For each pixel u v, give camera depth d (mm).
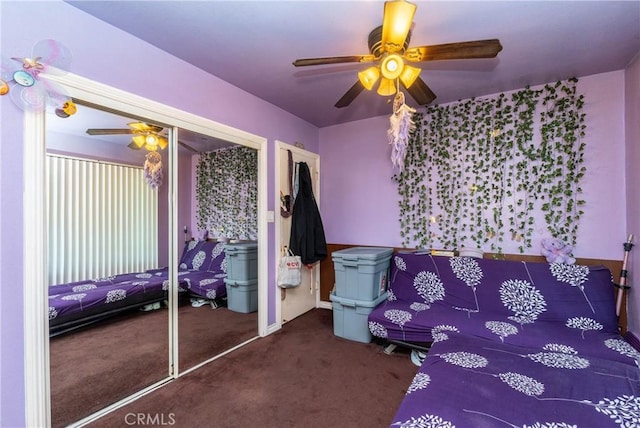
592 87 2418
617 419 1138
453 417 1171
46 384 1498
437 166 3086
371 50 1796
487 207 2842
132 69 1866
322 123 3725
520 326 2162
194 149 3045
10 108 1391
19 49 1410
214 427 1640
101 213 2330
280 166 3168
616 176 2336
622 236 2312
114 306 2482
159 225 2811
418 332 2332
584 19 1717
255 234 3395
